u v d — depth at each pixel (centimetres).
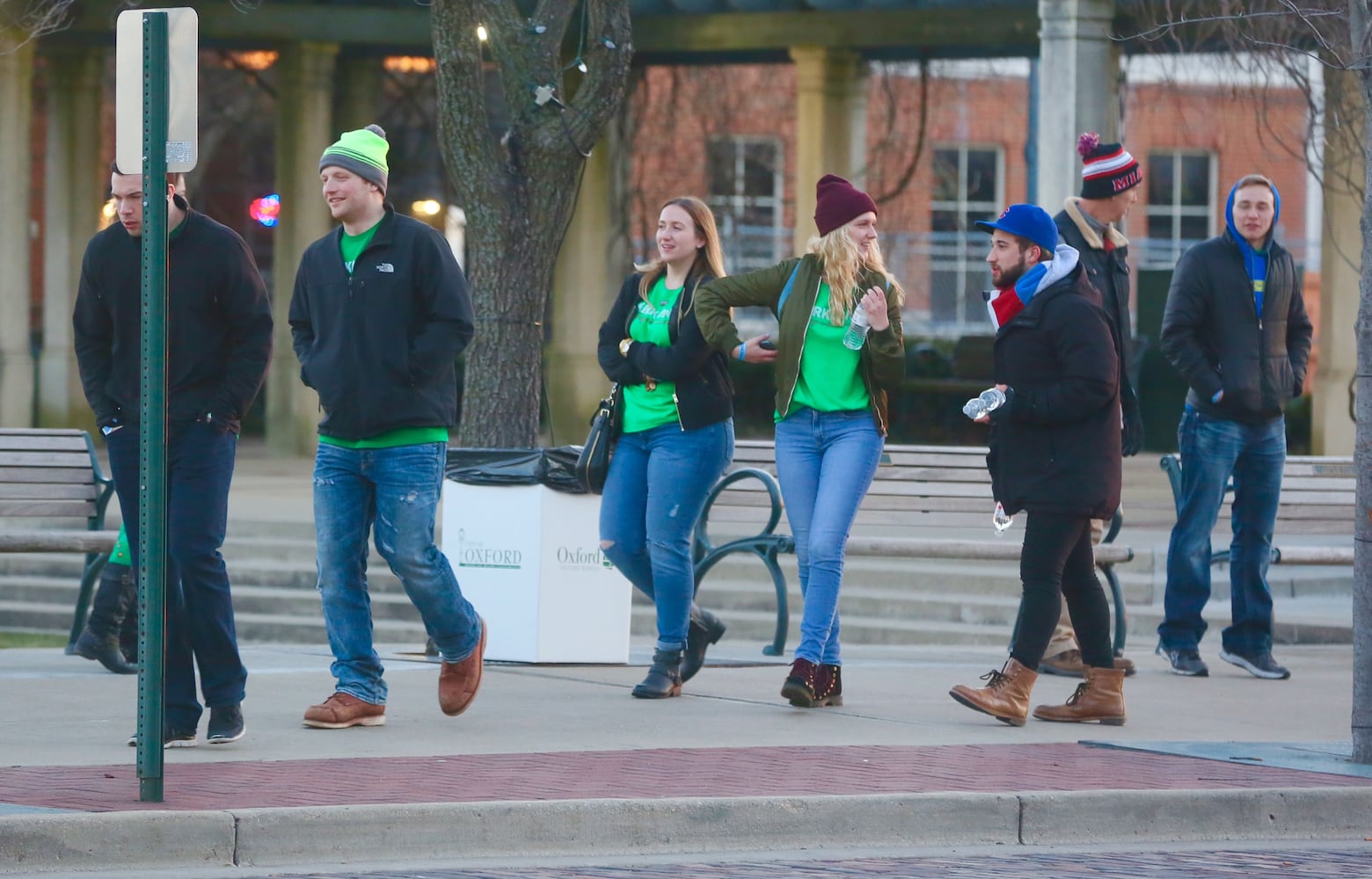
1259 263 1467
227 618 1070
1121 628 1538
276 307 3284
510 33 1628
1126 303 1380
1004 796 976
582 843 920
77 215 3488
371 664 1168
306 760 1034
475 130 1623
